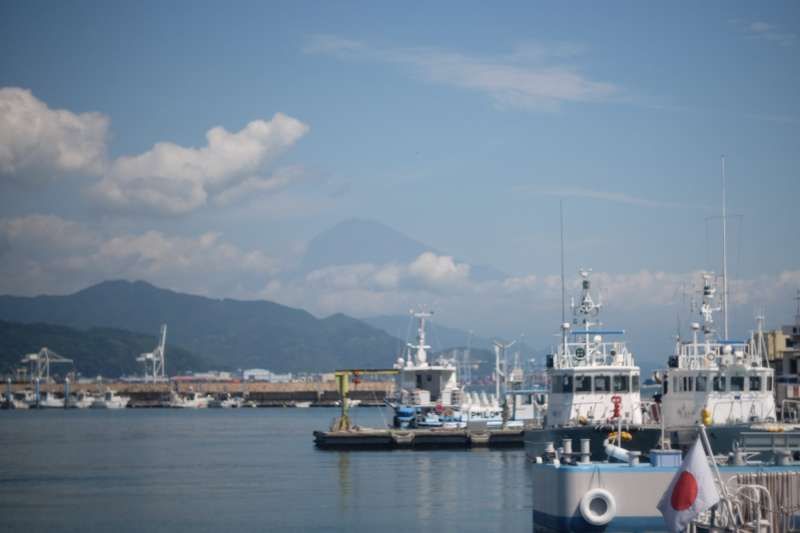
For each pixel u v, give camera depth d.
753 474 51.34
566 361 96.75
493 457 124.50
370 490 93.31
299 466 119.62
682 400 86.19
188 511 83.12
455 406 160.88
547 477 55.25
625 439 81.56
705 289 89.50
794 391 96.31
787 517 50.53
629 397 94.19
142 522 77.62
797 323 114.81
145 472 118.75
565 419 94.12
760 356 88.38
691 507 46.34
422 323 173.12
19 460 139.25
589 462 54.84
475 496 87.44
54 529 75.19
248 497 91.25
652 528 52.59
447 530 69.88
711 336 89.06
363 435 143.12
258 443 175.75
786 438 58.16
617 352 96.31
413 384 168.88
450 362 196.62
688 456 47.00
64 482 107.94
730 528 47.66
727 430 72.31
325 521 75.56
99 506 87.44
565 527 52.94
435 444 141.62
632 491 52.78
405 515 77.31
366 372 168.50
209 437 199.38
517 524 72.12
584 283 97.62
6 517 81.25
